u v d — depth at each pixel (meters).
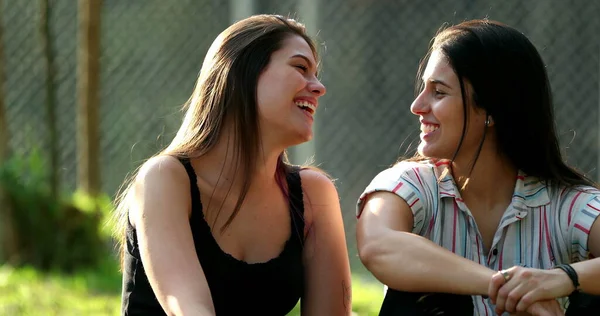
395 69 8.05
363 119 8.09
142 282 3.32
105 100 8.32
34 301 5.69
